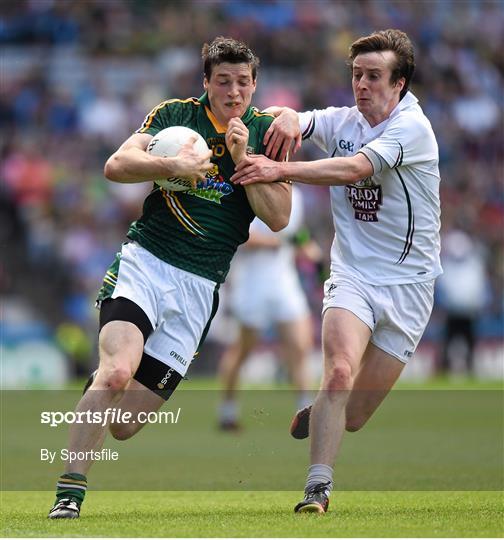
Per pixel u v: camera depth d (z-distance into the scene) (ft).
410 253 79.56
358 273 79.20
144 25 343.46
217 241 74.84
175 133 72.38
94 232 272.31
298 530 62.03
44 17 341.62
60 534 60.23
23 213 277.44
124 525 64.59
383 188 78.13
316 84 329.31
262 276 148.05
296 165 73.92
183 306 74.38
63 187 281.33
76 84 321.11
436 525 64.28
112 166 71.82
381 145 75.72
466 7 383.04
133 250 74.54
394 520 66.85
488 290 281.74
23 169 282.56
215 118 74.69
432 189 79.36
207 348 245.45
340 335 75.82
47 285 262.67
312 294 248.93
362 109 78.38
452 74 355.97
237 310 147.64
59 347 238.89
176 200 74.13
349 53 79.25
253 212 76.18
